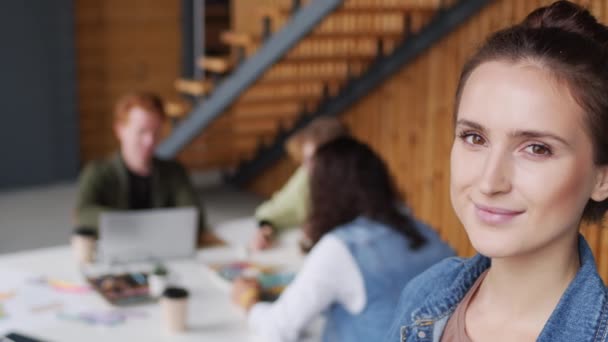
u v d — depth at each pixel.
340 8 4.57
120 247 2.96
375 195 2.23
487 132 0.65
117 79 7.20
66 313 2.49
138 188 3.45
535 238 0.64
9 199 6.51
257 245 3.19
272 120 6.56
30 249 5.22
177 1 7.25
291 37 4.69
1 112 6.66
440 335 0.80
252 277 2.72
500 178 0.63
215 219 6.04
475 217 0.66
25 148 6.84
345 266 2.15
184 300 2.36
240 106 6.18
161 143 6.21
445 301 0.80
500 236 0.64
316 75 5.81
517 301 0.72
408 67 5.22
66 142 7.02
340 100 5.78
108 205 3.39
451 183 0.69
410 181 5.36
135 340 2.29
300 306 2.21
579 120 0.62
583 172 0.63
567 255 0.68
